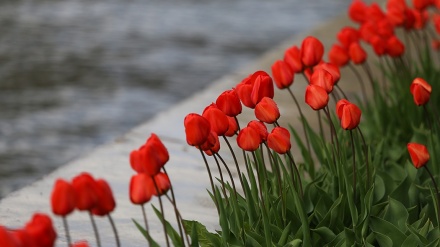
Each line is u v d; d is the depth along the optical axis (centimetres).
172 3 1659
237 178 669
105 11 1587
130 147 749
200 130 412
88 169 698
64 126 1001
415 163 466
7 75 1200
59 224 582
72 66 1243
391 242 454
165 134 782
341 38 667
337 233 482
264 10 1600
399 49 686
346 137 624
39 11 1584
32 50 1323
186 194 642
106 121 1019
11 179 843
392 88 755
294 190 455
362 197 485
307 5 1650
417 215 521
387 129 695
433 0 720
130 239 559
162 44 1355
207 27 1463
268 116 452
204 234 480
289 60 549
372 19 710
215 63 1251
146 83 1164
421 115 696
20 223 589
